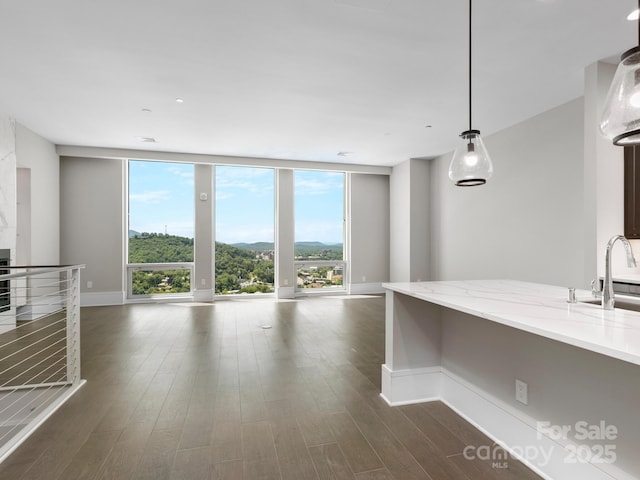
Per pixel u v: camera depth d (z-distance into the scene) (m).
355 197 7.28
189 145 5.56
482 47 2.73
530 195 4.33
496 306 1.67
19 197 4.85
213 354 3.45
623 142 1.31
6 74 3.17
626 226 2.98
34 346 3.71
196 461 1.77
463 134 2.17
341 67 3.05
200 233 6.41
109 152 5.73
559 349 1.65
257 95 3.64
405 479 1.65
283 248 6.83
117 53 2.82
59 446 1.90
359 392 2.59
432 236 6.55
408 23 2.43
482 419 2.10
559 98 3.72
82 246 5.93
